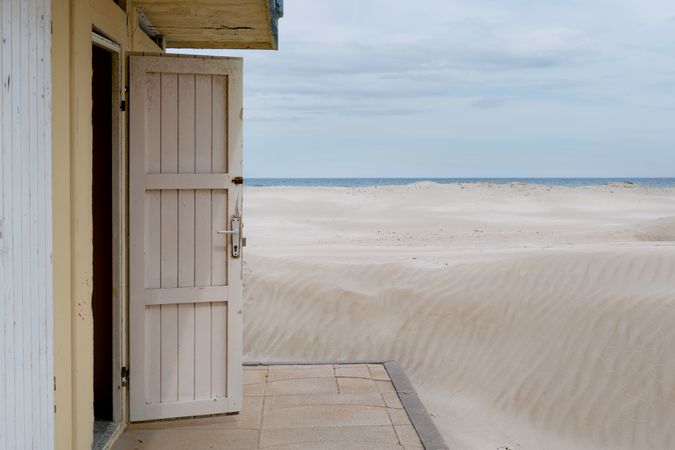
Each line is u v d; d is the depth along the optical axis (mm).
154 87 4824
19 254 2596
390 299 8836
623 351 6426
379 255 12344
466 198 31547
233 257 4969
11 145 2510
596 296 7336
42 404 2877
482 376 7051
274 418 5148
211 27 5996
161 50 6305
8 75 2484
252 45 6660
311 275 9859
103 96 5059
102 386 5098
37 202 2814
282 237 18188
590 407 6008
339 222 22578
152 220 4867
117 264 4715
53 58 3193
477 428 6086
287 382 6059
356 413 5262
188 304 4949
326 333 8438
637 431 5582
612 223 21766
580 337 6871
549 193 34406
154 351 4910
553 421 6020
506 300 7977
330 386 5941
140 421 4887
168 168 4867
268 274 10016
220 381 5027
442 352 7668
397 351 7891
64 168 3398
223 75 4906
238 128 4938
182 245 4918
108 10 4234
